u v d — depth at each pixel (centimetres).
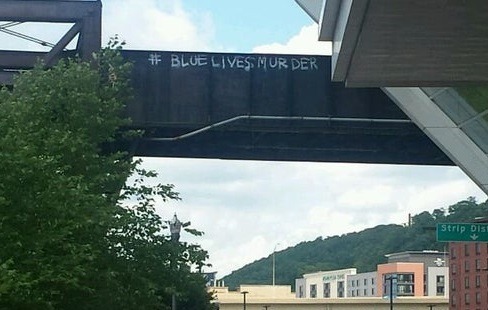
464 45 1877
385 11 1659
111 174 2070
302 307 12744
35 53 3025
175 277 2112
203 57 3161
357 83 2145
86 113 2139
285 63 3189
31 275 1434
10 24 3008
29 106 1855
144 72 3130
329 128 3212
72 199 1560
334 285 18575
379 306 12800
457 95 2747
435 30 1781
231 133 3459
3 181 1466
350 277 18012
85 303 1800
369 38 1827
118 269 1970
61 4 3027
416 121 2914
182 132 3322
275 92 3173
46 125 1972
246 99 3162
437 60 1986
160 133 3331
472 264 11125
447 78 2128
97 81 2264
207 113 3141
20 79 2186
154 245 2064
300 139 3553
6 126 1612
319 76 3191
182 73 3144
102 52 2541
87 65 2283
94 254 1662
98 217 1739
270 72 3180
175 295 2280
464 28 1766
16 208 1477
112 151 3153
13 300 1405
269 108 3167
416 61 1994
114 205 1948
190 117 3138
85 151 2003
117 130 2594
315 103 3183
